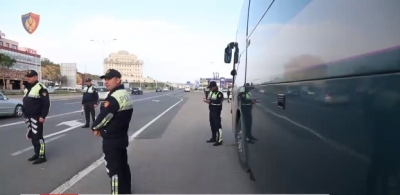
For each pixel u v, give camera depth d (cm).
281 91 268
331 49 167
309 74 199
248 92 480
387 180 121
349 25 148
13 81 7231
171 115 1658
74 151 726
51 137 914
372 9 131
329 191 168
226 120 1464
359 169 138
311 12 198
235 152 725
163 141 870
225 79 4775
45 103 609
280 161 268
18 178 516
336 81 161
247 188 471
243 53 576
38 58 8306
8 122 1270
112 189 396
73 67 8031
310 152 197
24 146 769
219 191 459
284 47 261
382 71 124
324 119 175
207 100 862
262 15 377
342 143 154
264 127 341
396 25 117
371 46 131
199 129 1116
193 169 579
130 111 405
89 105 1113
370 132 131
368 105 132
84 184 488
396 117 117
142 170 572
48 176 528
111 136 393
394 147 118
